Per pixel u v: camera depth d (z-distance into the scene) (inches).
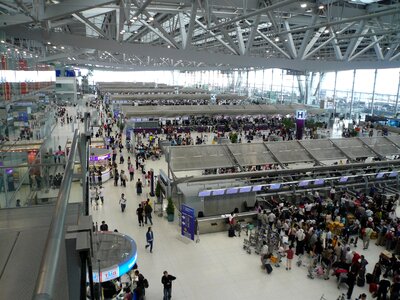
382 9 733.9
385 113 1753.2
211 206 709.3
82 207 205.9
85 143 229.5
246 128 1685.5
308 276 516.1
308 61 932.0
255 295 467.2
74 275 92.4
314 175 850.1
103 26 1392.7
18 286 156.9
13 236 206.2
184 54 817.5
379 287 453.7
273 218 655.8
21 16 639.8
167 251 579.2
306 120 1708.9
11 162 614.2
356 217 681.6
